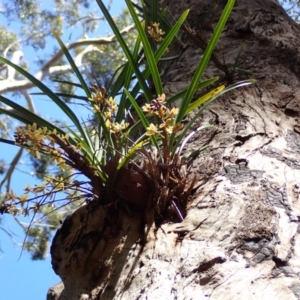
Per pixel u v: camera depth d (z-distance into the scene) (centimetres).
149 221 135
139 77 152
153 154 147
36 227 802
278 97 202
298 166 150
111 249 135
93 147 147
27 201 143
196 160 158
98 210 142
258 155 154
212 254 112
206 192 139
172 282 109
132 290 113
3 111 150
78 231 144
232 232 119
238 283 101
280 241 114
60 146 132
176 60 272
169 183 139
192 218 130
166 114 139
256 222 120
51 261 152
